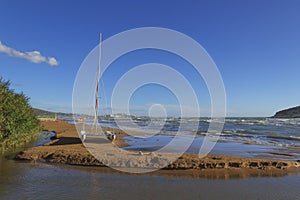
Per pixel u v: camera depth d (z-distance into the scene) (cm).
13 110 1619
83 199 702
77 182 849
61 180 870
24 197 712
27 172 969
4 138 1539
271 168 1043
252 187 820
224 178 911
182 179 894
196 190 787
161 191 772
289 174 969
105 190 775
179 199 713
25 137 1884
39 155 1210
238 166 1053
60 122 5362
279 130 3659
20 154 1240
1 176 914
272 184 851
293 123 5609
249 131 3472
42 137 2506
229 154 1509
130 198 714
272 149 1752
